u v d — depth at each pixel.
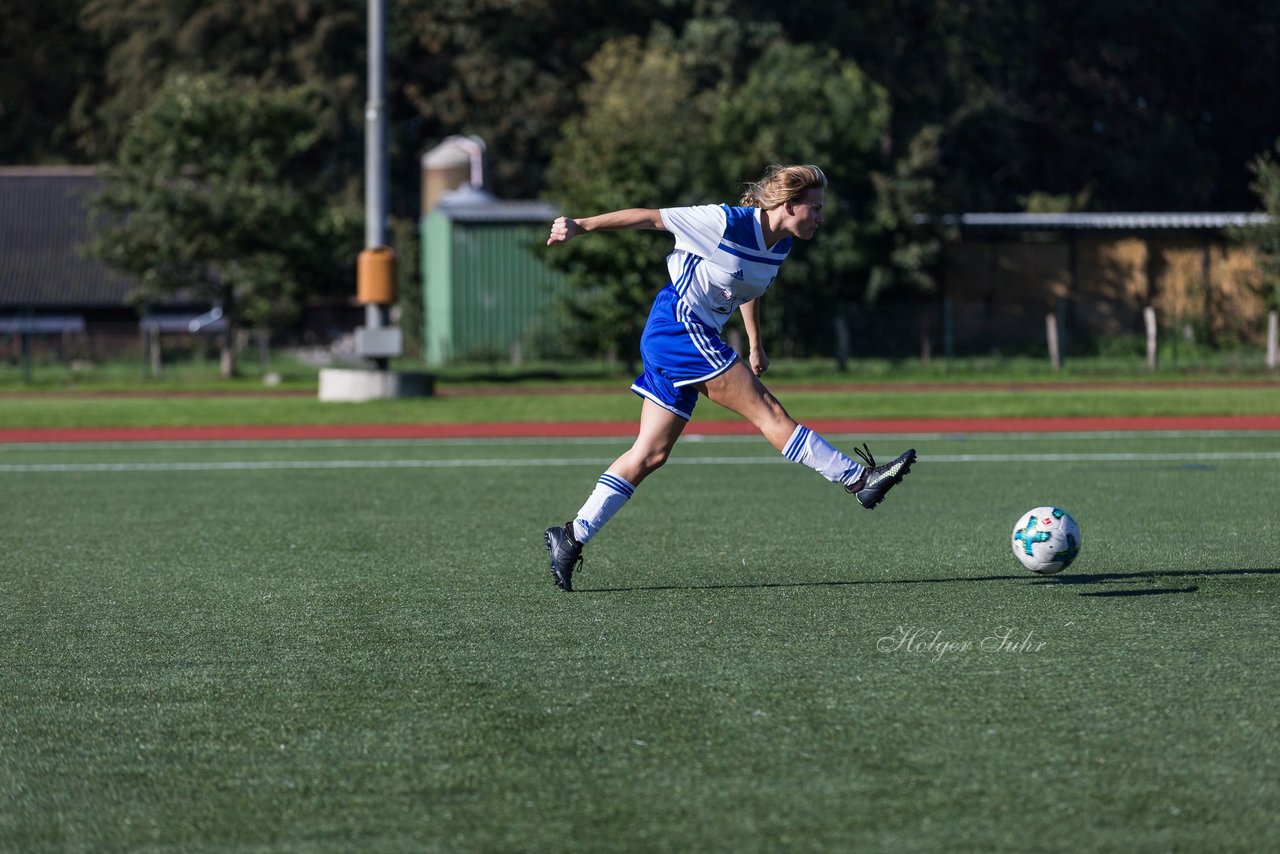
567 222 24.50
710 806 15.23
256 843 14.45
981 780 15.95
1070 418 79.75
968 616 24.92
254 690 20.30
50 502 43.59
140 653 22.75
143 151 130.50
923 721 18.22
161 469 53.97
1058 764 16.48
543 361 155.62
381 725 18.42
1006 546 33.28
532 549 33.50
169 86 131.25
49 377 137.00
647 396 26.70
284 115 132.12
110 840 14.59
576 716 18.69
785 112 161.62
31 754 17.41
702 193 153.38
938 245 163.62
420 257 186.62
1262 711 18.55
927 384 122.75
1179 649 22.14
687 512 39.75
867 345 147.00
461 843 14.33
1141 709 18.67
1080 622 24.31
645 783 15.99
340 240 132.50
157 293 132.38
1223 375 132.62
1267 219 143.12
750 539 34.66
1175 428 72.06
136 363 159.62
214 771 16.67
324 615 25.67
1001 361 143.00
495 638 23.53
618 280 129.62
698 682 20.36
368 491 46.09
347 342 180.88
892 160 167.00
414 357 180.25
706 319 25.94
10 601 27.31
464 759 16.95
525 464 55.34
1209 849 14.01
